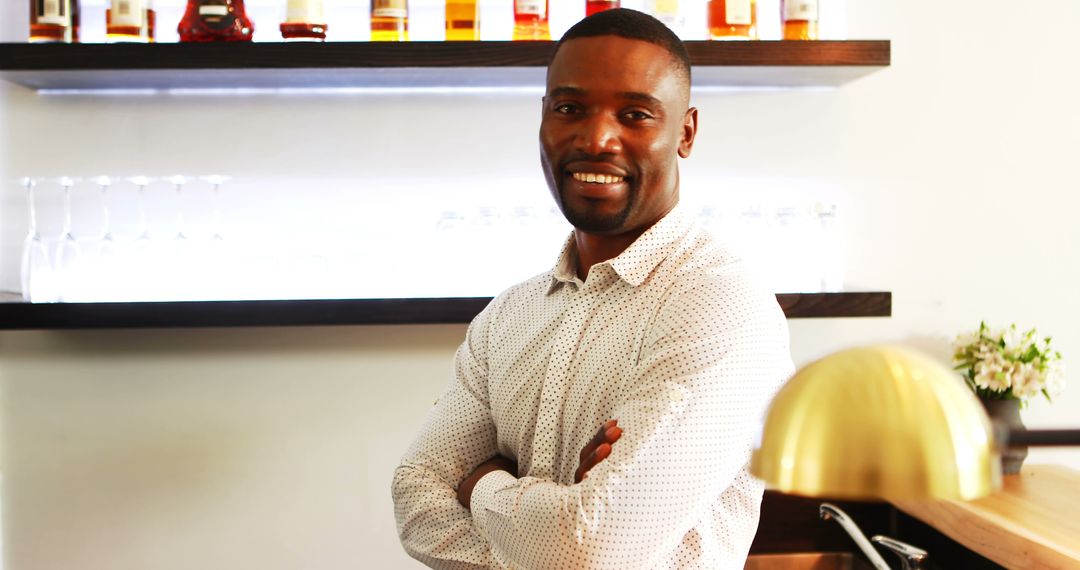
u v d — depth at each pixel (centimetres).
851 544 220
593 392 128
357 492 227
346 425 226
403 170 225
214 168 223
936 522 192
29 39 211
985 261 231
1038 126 231
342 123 224
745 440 119
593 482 114
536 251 210
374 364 226
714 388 117
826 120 228
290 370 225
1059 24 230
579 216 132
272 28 224
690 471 115
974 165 230
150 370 224
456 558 138
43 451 224
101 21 223
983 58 229
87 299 208
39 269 207
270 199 223
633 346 126
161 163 223
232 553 226
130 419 224
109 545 225
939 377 58
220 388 225
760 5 225
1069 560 154
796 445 57
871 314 206
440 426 148
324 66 198
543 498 117
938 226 230
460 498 141
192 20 201
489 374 145
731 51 199
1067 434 59
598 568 114
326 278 210
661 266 130
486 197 225
